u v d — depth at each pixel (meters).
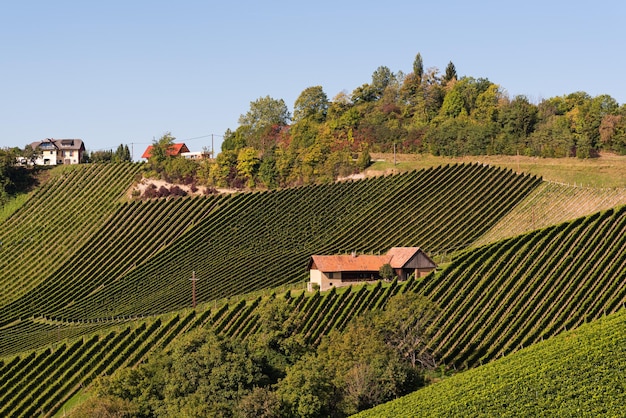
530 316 115.75
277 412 92.88
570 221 134.12
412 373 103.25
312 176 192.62
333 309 122.25
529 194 167.62
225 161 199.25
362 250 157.75
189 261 164.75
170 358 106.31
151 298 151.25
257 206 180.00
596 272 120.00
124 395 101.38
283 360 106.81
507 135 197.38
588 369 93.38
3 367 120.69
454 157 194.75
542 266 125.19
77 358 123.50
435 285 126.38
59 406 115.69
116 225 186.88
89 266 173.00
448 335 115.44
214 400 96.12
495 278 125.19
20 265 179.75
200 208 184.25
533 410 88.38
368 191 177.75
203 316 128.62
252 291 143.50
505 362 101.31
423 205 169.12
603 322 105.62
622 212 133.62
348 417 95.12
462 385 97.00
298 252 160.38
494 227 158.62
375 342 104.94
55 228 191.62
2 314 158.50
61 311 154.75
